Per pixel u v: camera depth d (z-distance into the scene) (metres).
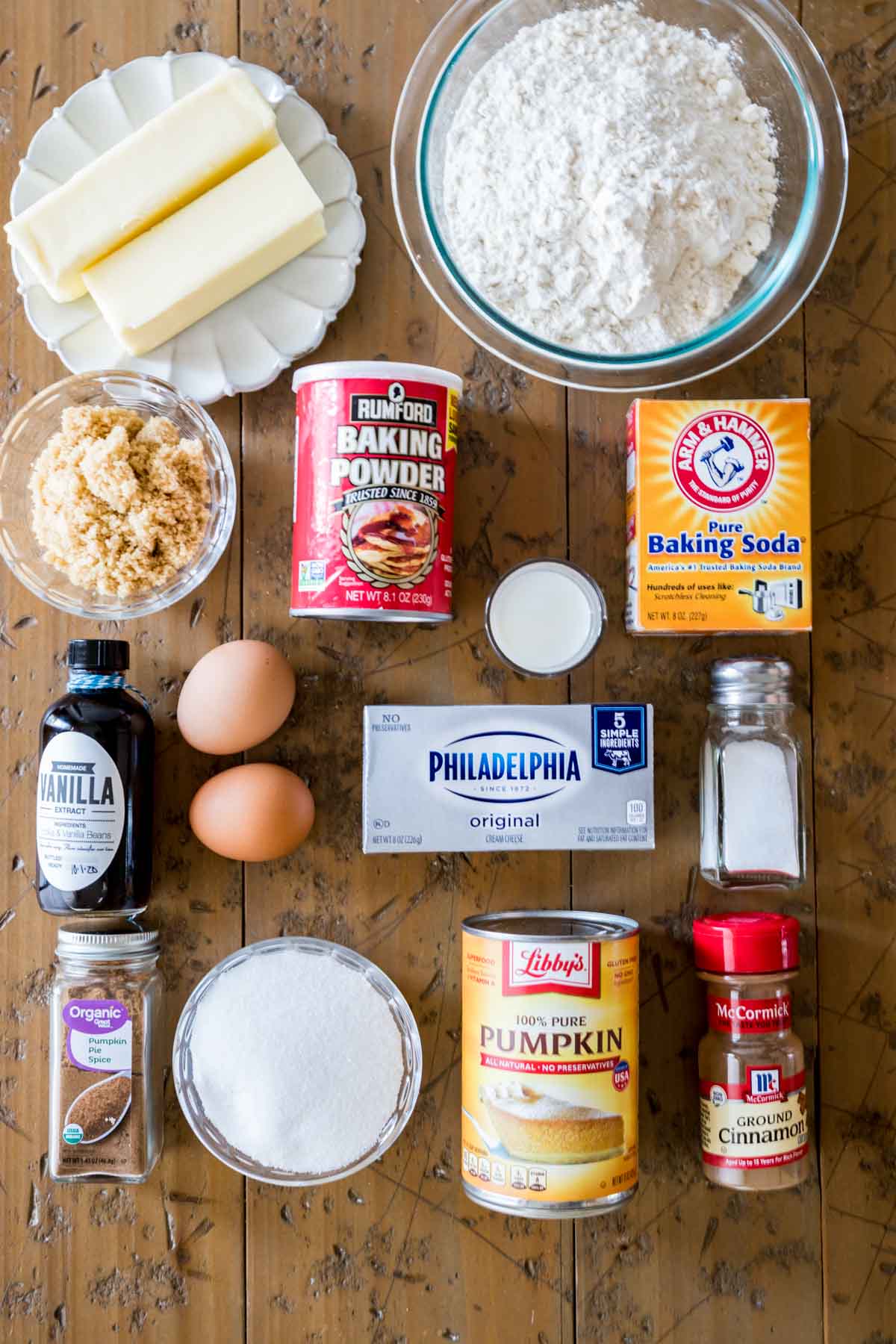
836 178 0.89
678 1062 0.89
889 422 0.92
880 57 0.92
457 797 0.86
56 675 0.90
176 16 0.91
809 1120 0.89
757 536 0.83
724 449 0.84
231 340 0.88
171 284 0.85
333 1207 0.89
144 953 0.84
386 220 0.91
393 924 0.89
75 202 0.84
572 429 0.91
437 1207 0.88
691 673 0.90
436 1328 0.88
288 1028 0.85
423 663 0.90
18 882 0.89
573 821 0.86
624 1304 0.88
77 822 0.81
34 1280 0.88
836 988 0.90
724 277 0.86
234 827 0.82
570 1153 0.77
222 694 0.81
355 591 0.81
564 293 0.84
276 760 0.90
